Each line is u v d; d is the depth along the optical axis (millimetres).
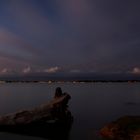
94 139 21797
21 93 89188
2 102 55719
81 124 29141
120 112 40094
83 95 81438
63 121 24969
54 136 23891
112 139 21234
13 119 24594
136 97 72062
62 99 24938
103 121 31375
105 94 86750
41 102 55062
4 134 23984
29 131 24547
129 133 20375
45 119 24141
